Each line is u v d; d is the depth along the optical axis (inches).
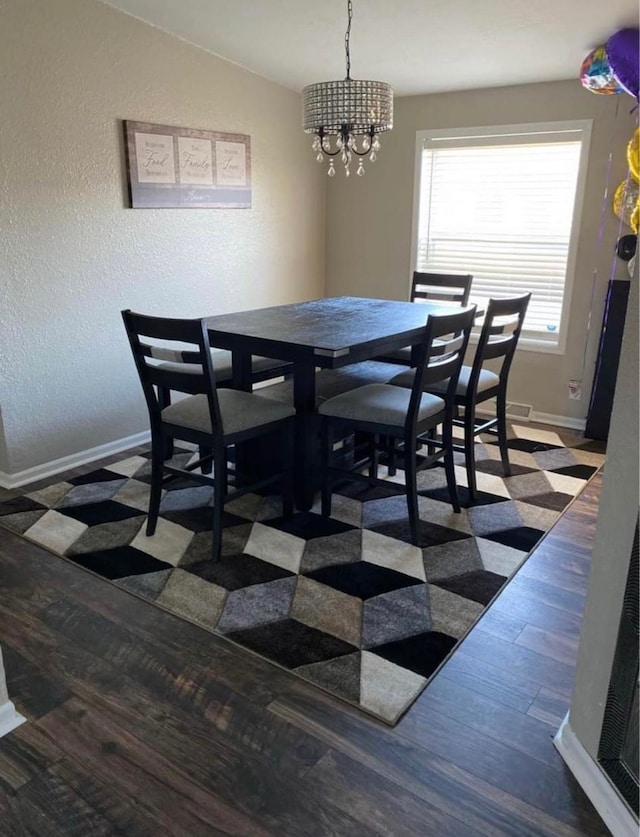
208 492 122.6
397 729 67.4
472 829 56.7
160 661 77.3
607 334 148.6
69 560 98.8
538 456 143.1
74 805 58.7
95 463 137.0
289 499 111.3
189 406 100.8
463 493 123.3
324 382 129.0
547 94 151.6
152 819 57.4
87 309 131.7
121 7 123.8
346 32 129.6
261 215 168.6
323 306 139.0
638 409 52.5
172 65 137.3
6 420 121.4
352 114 103.4
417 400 99.0
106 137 128.2
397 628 83.4
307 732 66.9
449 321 98.7
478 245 171.6
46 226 121.2
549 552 102.1
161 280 145.7
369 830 56.5
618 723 56.1
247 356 121.5
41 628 83.0
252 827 56.7
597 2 109.3
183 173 144.5
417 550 102.3
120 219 134.2
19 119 113.3
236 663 77.0
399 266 183.6
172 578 94.2
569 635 82.3
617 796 56.7
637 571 52.7
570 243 156.2
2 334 118.0
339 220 189.9
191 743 65.5
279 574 95.2
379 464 134.6
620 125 144.3
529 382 169.8
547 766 63.2
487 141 161.8
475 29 124.3
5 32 108.7
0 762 63.4
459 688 73.2
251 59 148.6
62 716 68.8
